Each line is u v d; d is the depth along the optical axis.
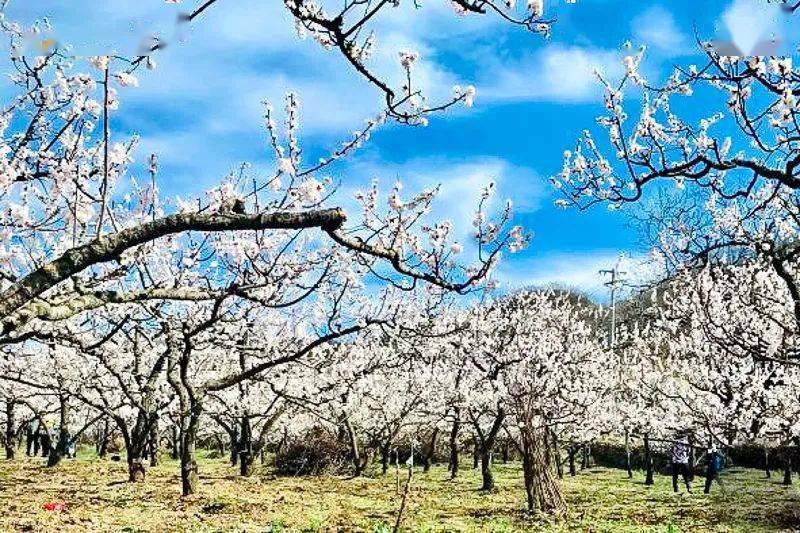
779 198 10.56
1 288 6.39
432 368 22.48
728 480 22.20
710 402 17.70
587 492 20.62
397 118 6.03
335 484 21.53
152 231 4.30
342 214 4.58
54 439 33.66
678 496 19.42
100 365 18.83
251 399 23.41
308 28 5.29
